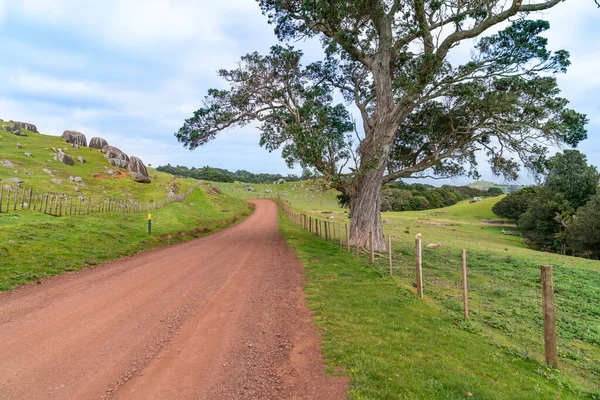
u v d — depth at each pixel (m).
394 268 14.28
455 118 20.94
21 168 36.31
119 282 10.59
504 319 9.00
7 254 11.58
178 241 22.02
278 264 13.91
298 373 5.04
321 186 19.61
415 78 17.06
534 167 18.38
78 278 10.98
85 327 6.86
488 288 12.56
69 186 35.12
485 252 23.95
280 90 22.48
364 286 10.27
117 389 4.59
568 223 43.50
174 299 8.90
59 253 13.16
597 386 5.50
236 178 169.38
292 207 70.19
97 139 57.53
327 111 19.34
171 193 42.88
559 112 16.80
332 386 4.61
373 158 18.03
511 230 61.62
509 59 16.42
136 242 18.30
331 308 8.04
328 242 21.69
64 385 4.66
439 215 82.31
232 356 5.65
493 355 6.05
